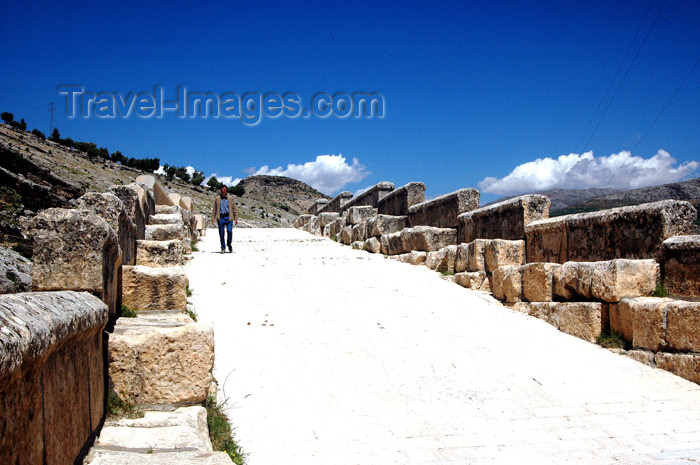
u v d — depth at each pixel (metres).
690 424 5.99
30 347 2.78
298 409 6.30
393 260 15.83
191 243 17.73
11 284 7.84
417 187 18.25
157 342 5.11
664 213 8.38
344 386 6.97
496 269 11.50
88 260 4.95
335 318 9.75
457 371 7.49
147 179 16.64
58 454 3.37
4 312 2.83
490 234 13.27
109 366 5.03
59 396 3.42
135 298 7.31
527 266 10.38
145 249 9.01
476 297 11.35
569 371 7.46
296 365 7.59
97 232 5.00
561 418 6.16
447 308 10.51
